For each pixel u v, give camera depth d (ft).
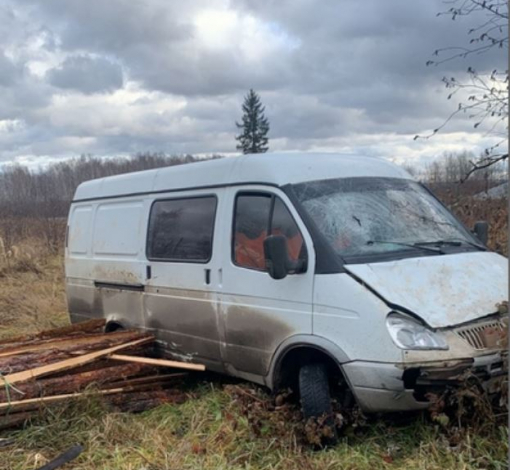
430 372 12.33
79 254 24.30
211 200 17.92
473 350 12.55
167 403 17.16
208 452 13.84
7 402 15.12
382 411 13.19
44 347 18.80
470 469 11.89
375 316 12.88
